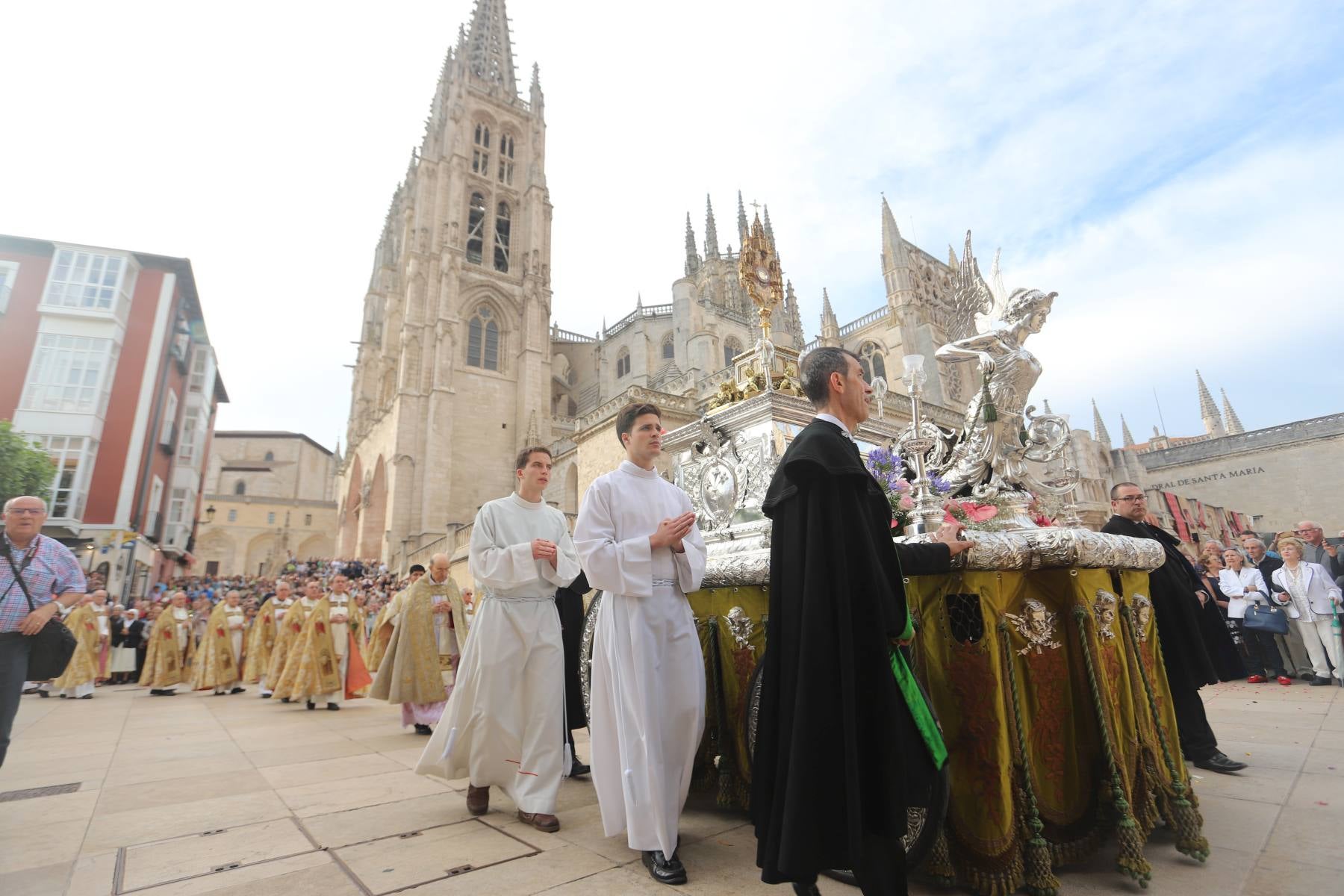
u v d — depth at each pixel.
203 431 38.25
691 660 3.04
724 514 4.51
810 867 1.95
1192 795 2.79
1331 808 3.22
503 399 41.25
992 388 3.72
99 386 25.42
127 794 4.24
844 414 2.64
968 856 2.47
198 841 3.23
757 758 2.35
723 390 5.64
